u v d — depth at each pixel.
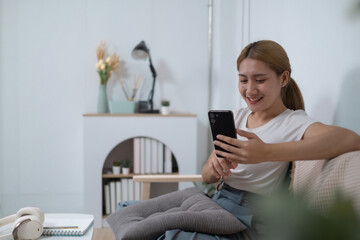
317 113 1.52
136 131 2.89
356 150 0.94
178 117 2.93
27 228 1.23
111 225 1.26
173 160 3.21
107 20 3.16
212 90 3.26
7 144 3.10
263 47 1.12
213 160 1.18
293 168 1.17
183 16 3.25
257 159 0.96
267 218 0.19
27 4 3.08
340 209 0.16
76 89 3.15
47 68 3.12
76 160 3.17
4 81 3.08
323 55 1.44
